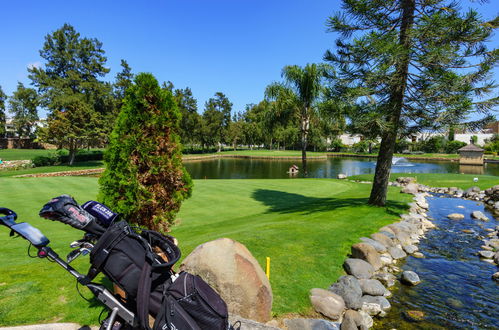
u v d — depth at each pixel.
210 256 4.29
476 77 10.81
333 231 9.12
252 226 9.68
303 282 5.74
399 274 7.30
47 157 42.34
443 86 10.65
